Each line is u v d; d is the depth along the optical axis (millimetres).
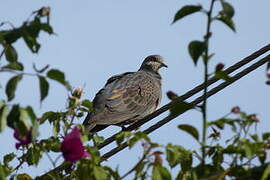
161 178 8352
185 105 8117
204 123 8109
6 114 7902
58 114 10289
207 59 7992
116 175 8984
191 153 8781
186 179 9188
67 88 7809
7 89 7887
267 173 8047
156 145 8547
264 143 8617
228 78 8141
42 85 7789
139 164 8609
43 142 9969
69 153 8688
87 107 10359
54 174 9930
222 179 8688
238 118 8438
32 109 8008
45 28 8359
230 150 8609
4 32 8453
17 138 8828
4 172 9406
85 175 9070
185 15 8078
